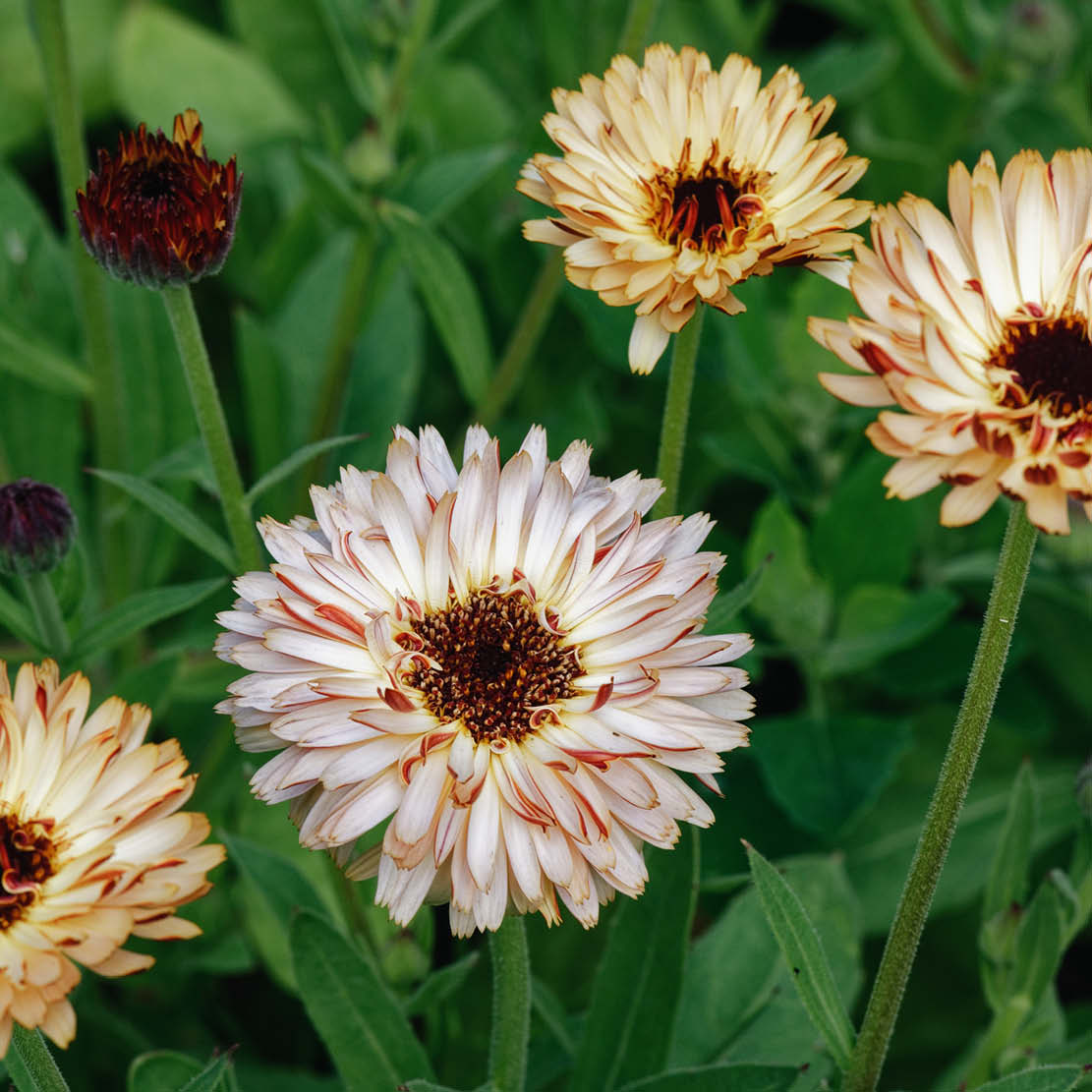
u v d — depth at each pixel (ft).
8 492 1.50
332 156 1.88
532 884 1.28
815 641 1.89
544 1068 1.63
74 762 1.29
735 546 1.96
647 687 1.30
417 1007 1.56
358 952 1.49
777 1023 1.65
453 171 1.88
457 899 1.28
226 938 1.79
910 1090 1.88
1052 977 1.55
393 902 1.28
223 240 1.46
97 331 1.80
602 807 1.28
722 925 1.68
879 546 1.89
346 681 1.30
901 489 1.27
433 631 1.34
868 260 1.33
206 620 1.89
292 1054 1.86
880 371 1.28
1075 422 1.29
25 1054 1.31
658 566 1.34
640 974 1.53
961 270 1.35
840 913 1.69
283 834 1.77
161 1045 1.82
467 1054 1.70
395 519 1.34
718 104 1.48
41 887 1.26
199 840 1.27
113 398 1.84
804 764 1.84
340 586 1.33
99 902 1.24
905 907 1.38
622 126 1.46
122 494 1.87
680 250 1.42
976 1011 1.90
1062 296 1.35
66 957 1.25
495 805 1.30
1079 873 1.55
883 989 1.40
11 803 1.28
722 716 1.33
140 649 1.91
